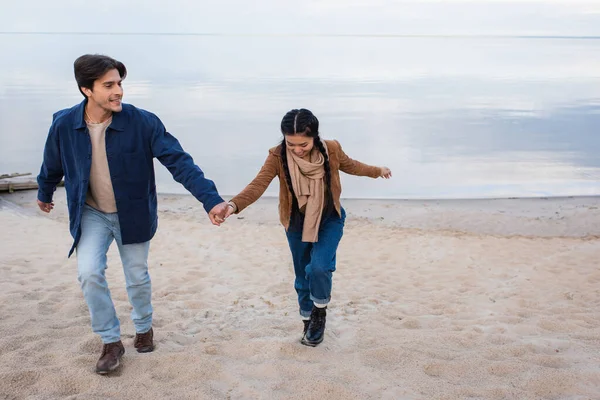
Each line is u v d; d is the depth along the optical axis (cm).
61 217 883
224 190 1103
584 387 329
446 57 6775
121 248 348
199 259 652
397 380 339
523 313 475
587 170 1291
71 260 621
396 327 443
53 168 341
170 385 327
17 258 619
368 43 13575
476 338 409
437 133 1742
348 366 358
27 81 3047
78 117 317
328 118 1995
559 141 1625
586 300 515
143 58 5756
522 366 354
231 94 2630
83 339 378
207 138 1609
